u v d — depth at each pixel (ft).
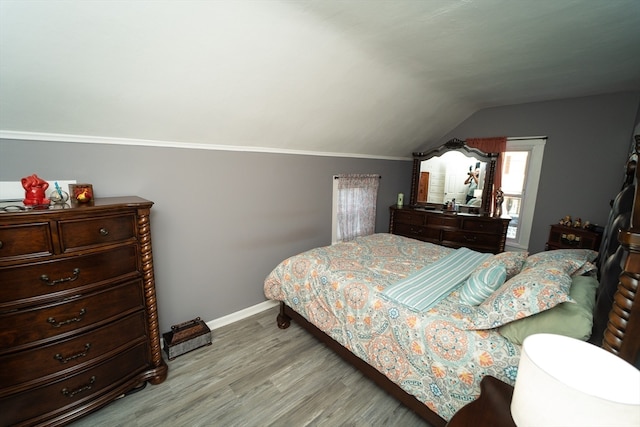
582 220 10.39
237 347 7.52
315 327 7.14
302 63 6.26
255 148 8.66
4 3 3.45
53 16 3.79
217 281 8.42
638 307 2.88
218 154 7.89
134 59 4.81
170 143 6.98
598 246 8.96
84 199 5.23
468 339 4.39
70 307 4.73
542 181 11.17
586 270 5.61
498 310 4.32
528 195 11.57
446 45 6.21
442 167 13.16
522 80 8.55
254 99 6.82
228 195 8.29
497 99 10.75
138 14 4.16
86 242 4.82
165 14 4.29
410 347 4.92
